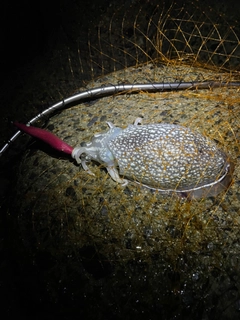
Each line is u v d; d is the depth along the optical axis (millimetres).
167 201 362
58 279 340
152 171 345
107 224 355
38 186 388
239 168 383
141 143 349
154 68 505
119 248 343
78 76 502
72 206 368
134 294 326
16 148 469
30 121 440
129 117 435
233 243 340
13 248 373
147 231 349
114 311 325
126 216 357
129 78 498
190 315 319
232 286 323
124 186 371
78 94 449
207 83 460
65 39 487
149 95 464
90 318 328
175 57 516
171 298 323
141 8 482
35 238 360
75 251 345
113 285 329
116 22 485
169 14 490
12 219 383
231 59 505
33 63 494
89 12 479
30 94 490
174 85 459
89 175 384
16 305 366
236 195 365
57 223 361
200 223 351
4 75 492
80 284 334
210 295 322
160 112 435
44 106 491
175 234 347
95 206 365
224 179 361
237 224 350
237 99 444
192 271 330
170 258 336
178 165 338
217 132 408
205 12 489
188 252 338
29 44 489
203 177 344
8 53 489
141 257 338
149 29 496
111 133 375
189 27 497
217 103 442
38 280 347
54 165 401
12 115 484
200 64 504
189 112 431
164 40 506
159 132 352
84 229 354
